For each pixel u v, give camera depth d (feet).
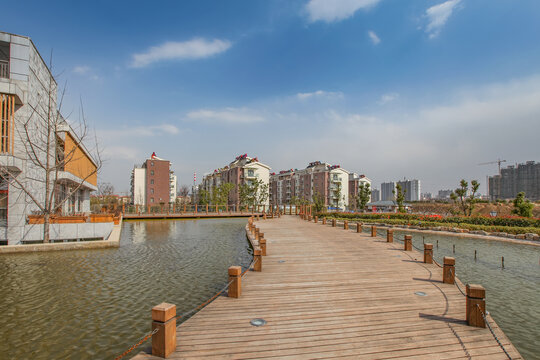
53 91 66.85
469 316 17.69
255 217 127.65
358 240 53.36
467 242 64.95
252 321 18.25
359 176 265.75
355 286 25.68
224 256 47.19
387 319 18.63
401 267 32.71
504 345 15.56
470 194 106.93
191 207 157.69
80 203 98.53
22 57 51.49
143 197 197.16
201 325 17.63
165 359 13.84
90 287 30.32
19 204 50.39
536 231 66.85
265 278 28.35
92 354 17.98
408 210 184.24
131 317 23.16
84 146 85.61
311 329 17.21
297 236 59.00
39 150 57.21
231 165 240.94
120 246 55.47
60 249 49.80
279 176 289.33
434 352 14.85
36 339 19.67
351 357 14.32
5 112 48.78
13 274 34.78
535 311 25.88
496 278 36.29
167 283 32.07
